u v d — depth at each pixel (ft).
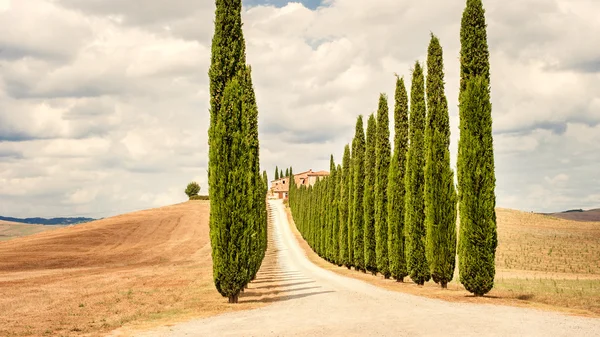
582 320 47.55
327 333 42.68
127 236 287.69
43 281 124.77
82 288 104.63
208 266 177.68
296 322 49.75
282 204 544.62
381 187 120.98
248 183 72.74
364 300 68.18
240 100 73.05
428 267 95.55
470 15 74.18
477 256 70.85
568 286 93.45
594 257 179.11
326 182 230.27
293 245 308.40
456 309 56.70
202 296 82.17
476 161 71.31
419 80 98.63
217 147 71.41
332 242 203.82
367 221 138.21
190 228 322.55
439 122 86.79
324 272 149.28
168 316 59.26
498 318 48.88
